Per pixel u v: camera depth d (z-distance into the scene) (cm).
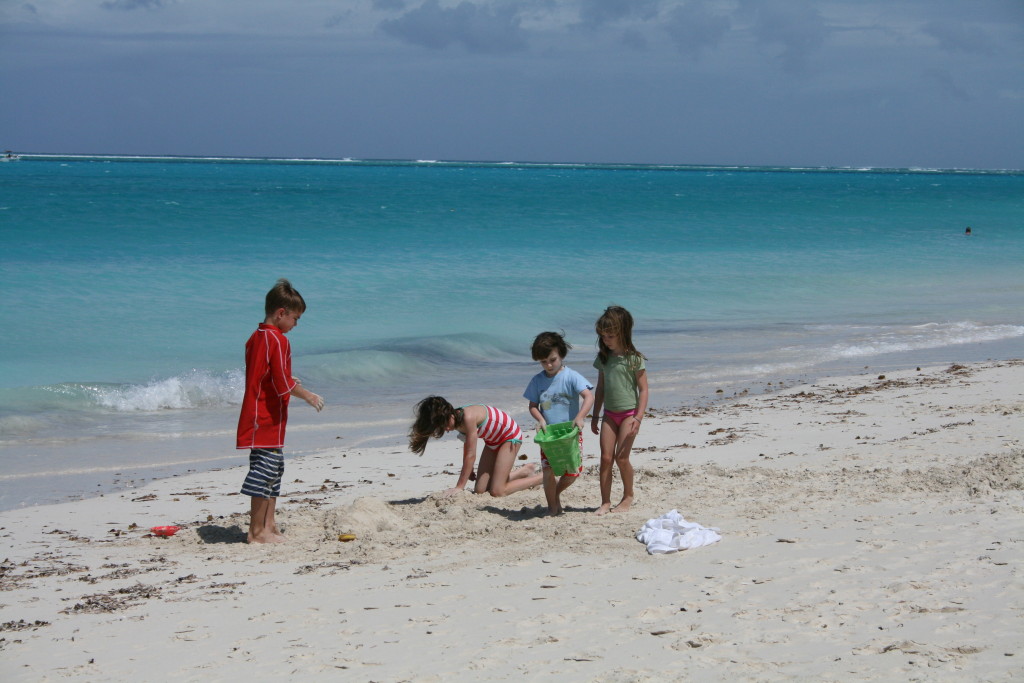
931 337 1947
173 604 548
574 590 529
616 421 707
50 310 1934
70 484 962
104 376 1498
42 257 2566
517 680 406
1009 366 1540
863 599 478
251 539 687
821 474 823
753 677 391
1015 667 380
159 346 1698
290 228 3612
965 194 9356
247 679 427
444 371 1655
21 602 562
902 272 2888
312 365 1589
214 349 1691
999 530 586
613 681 397
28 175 10762
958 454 880
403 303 2172
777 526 638
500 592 535
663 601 498
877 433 1052
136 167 17538
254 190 7481
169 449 1139
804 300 2433
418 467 1012
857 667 392
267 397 678
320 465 1029
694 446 1041
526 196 7262
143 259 2600
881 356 1756
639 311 2223
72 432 1217
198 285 2250
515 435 805
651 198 7362
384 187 9075
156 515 818
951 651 401
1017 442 920
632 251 3186
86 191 6506
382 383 1557
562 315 2130
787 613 466
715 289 2516
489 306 2175
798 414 1223
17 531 760
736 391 1456
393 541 667
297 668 437
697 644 432
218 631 496
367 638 472
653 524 629
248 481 679
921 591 482
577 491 811
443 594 538
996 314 2245
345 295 2236
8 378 1465
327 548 662
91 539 730
